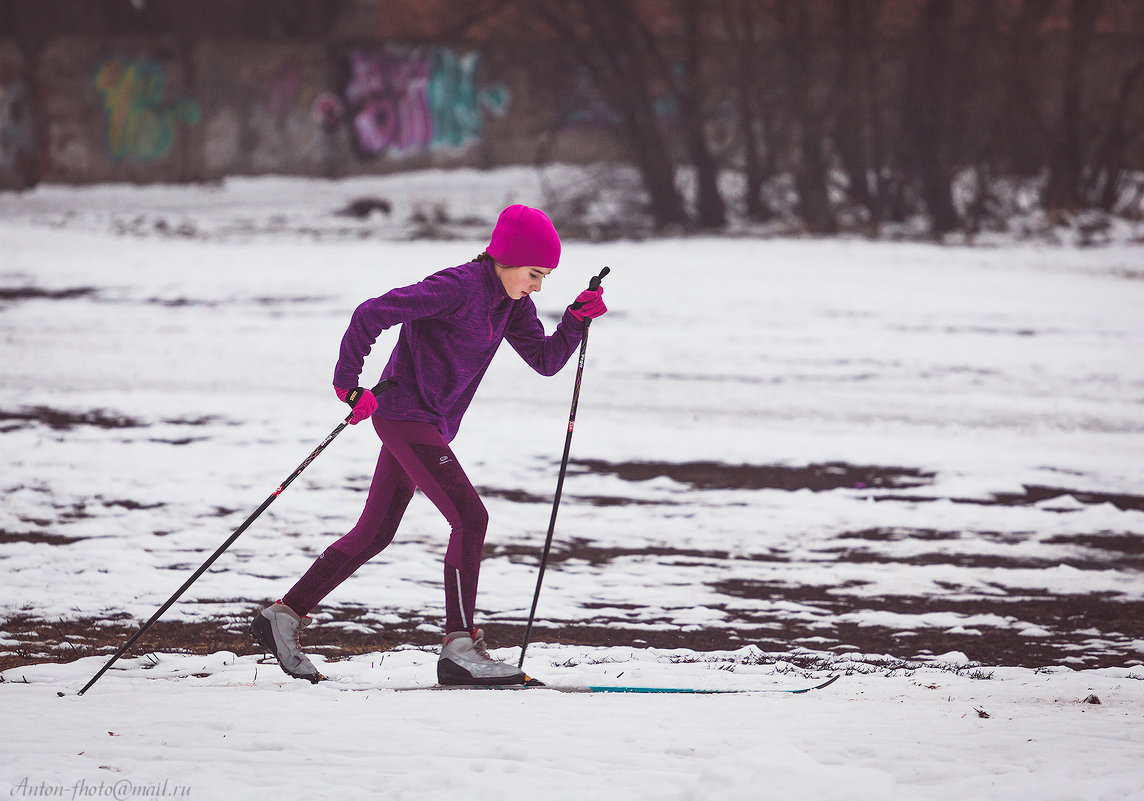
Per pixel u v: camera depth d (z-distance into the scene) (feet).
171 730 42.55
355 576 79.97
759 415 138.41
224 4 508.94
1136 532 96.12
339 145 471.62
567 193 385.50
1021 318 211.41
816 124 362.53
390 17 498.28
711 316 209.87
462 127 481.87
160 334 180.75
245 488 101.55
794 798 33.40
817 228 354.95
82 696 49.85
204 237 318.24
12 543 83.97
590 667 59.00
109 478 103.55
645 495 105.09
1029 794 33.81
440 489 52.95
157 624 68.23
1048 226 351.67
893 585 81.76
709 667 60.29
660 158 363.35
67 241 296.51
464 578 53.62
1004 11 364.99
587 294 55.36
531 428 129.29
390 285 236.43
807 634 71.05
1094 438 130.11
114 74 437.17
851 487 109.09
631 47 361.30
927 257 298.15
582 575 82.53
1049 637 71.15
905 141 360.48
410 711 46.24
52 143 433.07
